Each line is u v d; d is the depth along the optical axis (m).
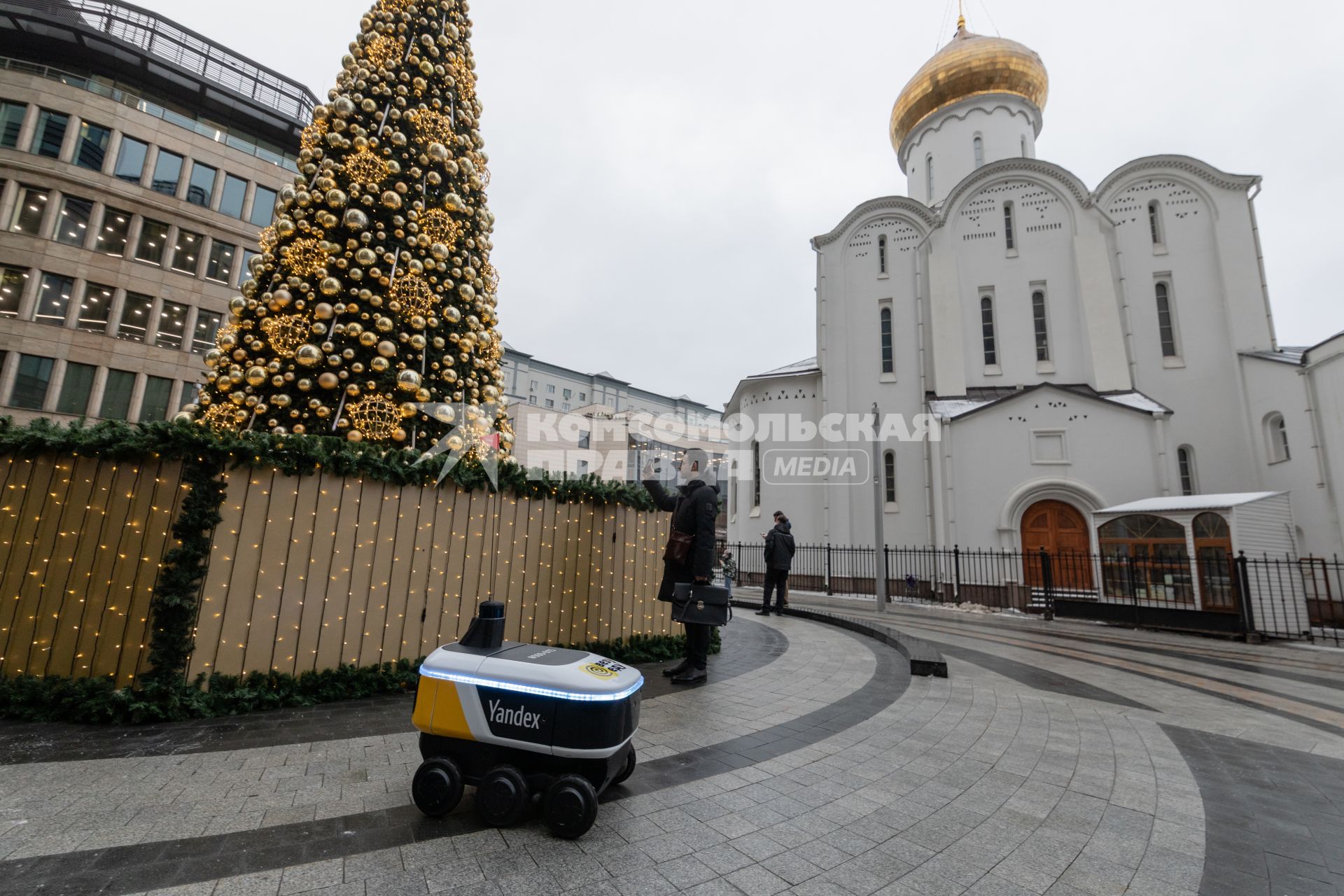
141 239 23.17
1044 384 19.64
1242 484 19.53
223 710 4.32
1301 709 5.79
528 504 6.34
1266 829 3.07
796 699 5.49
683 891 2.32
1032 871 2.58
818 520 23.62
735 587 23.16
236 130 25.59
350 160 6.89
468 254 7.62
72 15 23.12
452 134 7.76
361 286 6.60
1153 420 18.47
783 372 26.50
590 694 2.75
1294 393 16.89
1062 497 18.88
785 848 2.73
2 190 21.08
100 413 21.75
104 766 3.32
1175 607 12.85
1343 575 14.65
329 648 4.96
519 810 2.73
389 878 2.32
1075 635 11.43
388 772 3.40
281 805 2.93
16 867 2.27
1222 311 20.91
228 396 6.32
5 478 4.36
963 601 19.09
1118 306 21.92
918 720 4.92
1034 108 27.88
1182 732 4.88
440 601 5.58
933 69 28.27
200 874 2.28
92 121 22.45
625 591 7.14
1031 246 23.33
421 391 6.39
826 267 25.50
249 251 25.39
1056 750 4.27
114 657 4.28
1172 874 2.58
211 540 4.48
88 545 4.38
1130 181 22.81
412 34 7.91
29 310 21.05
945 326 23.12
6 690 4.01
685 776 3.57
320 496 5.02
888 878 2.49
